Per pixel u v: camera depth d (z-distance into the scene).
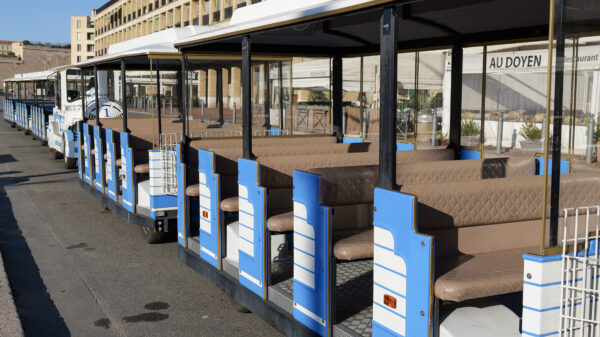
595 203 3.50
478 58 5.61
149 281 5.88
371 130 6.79
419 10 4.61
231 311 5.08
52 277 6.00
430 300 2.87
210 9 38.53
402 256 3.02
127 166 7.25
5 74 100.25
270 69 6.67
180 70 8.76
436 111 6.40
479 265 3.32
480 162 4.71
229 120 6.67
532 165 4.94
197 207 5.97
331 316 3.55
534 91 9.70
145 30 55.31
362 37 5.98
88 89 13.09
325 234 3.52
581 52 2.77
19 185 11.81
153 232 7.08
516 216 3.77
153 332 4.61
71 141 13.83
